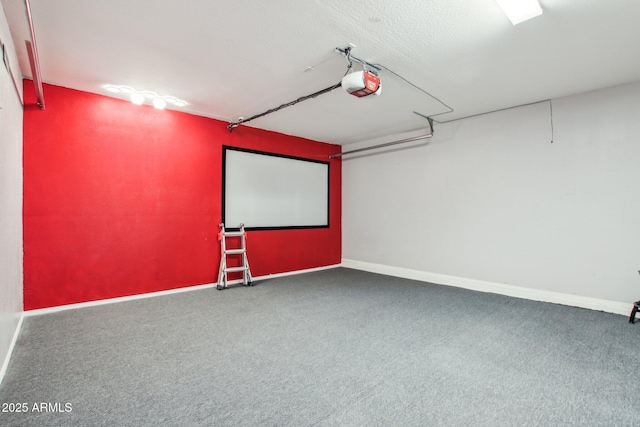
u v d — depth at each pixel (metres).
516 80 3.37
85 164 3.70
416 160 5.43
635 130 3.40
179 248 4.42
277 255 5.59
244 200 5.15
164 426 1.63
